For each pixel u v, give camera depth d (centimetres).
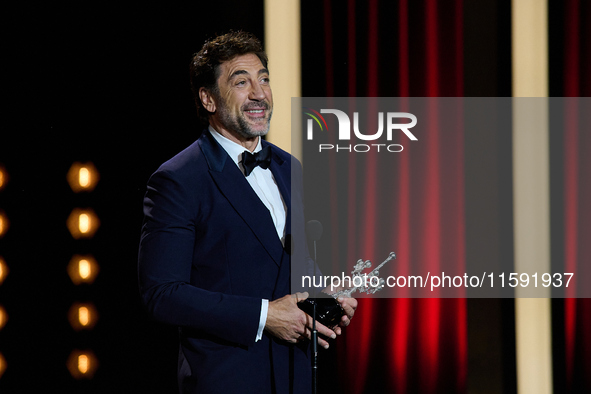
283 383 583
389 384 1313
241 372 568
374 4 1322
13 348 1342
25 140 1347
